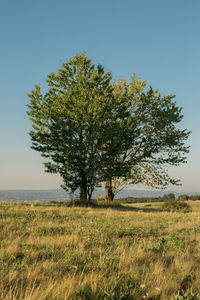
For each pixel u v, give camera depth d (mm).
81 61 26656
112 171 25547
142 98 29234
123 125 25797
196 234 9977
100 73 27312
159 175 30594
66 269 5055
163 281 4480
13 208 16641
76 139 25688
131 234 9414
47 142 25094
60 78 26938
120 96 26625
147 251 6707
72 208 19672
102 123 25188
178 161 29500
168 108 29203
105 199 31844
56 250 6418
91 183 25875
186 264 5539
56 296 3691
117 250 6617
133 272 4824
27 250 6246
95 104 24031
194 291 4258
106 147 24828
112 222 12555
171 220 15461
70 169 25016
